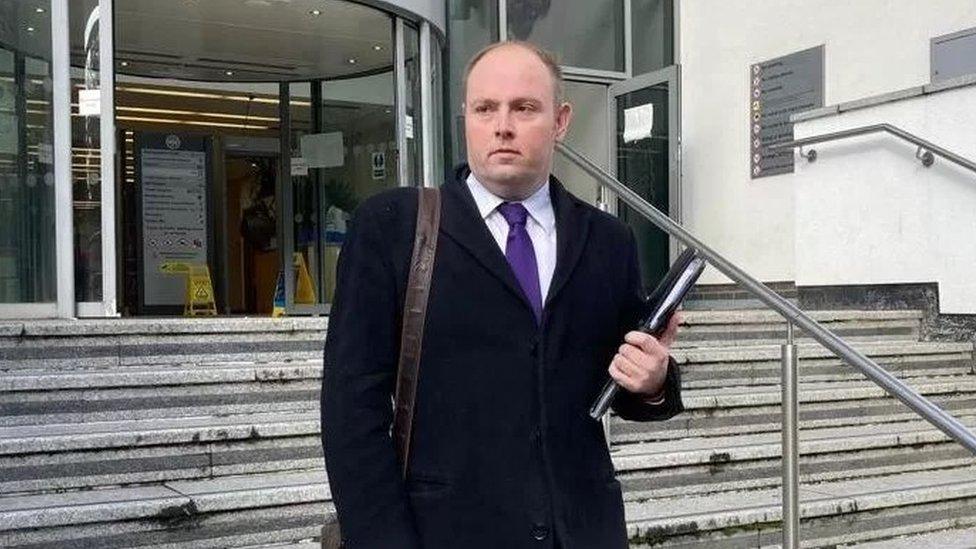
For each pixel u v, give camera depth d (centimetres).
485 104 188
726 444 459
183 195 1106
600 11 1038
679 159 964
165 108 1186
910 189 693
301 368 457
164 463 380
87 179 632
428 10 828
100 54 634
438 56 876
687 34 976
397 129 826
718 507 402
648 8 1035
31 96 622
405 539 172
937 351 609
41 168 621
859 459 469
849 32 823
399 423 183
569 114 200
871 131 709
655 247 989
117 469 373
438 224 187
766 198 891
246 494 353
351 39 899
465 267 184
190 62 992
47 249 619
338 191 979
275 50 943
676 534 378
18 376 414
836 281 757
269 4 800
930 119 677
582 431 189
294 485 367
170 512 340
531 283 188
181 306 1100
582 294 191
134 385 425
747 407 493
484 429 181
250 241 1227
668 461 423
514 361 182
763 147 894
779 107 881
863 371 294
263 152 1234
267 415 437
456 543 178
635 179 1011
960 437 274
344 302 184
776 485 446
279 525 357
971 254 645
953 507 440
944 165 666
